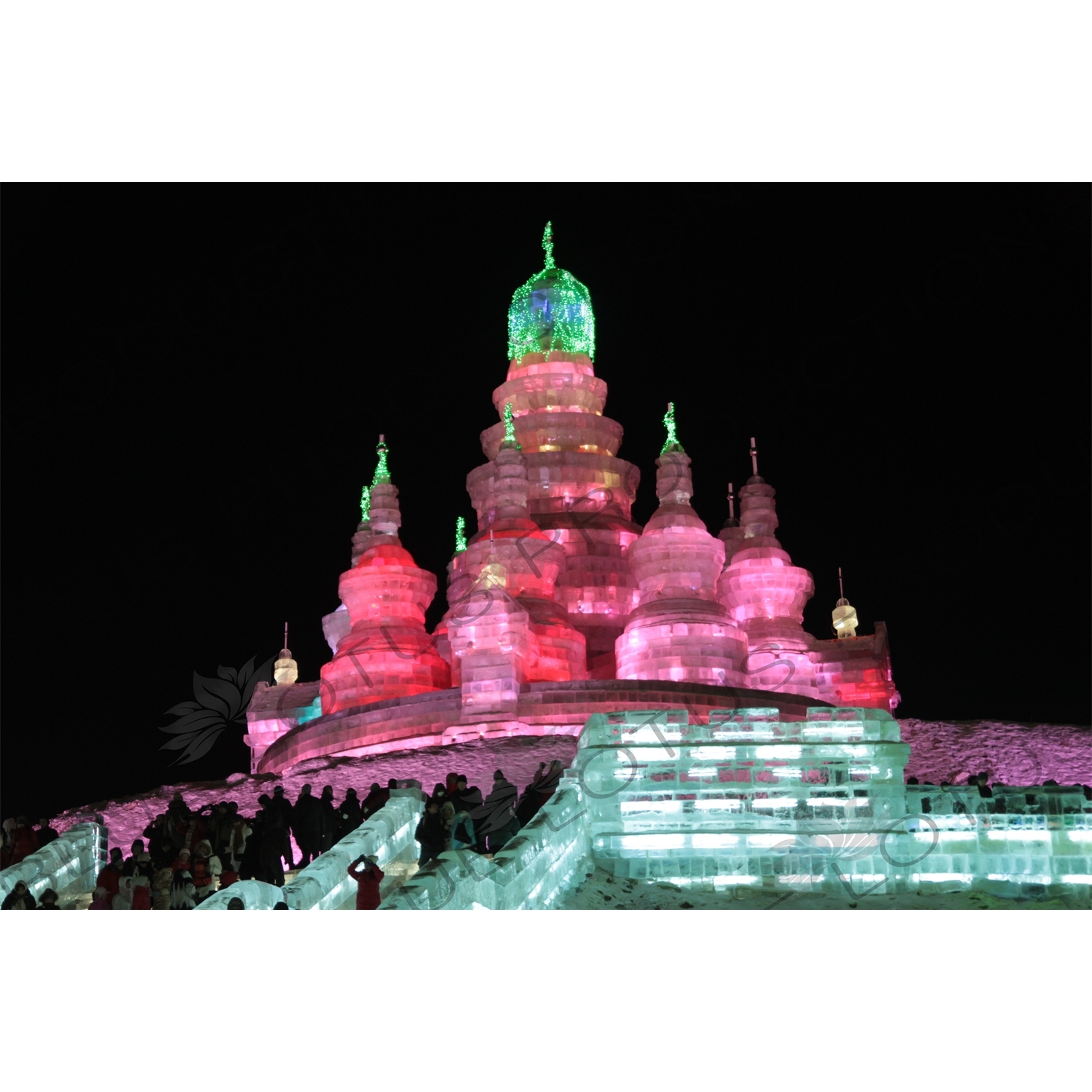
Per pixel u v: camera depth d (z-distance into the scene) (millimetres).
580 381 68062
